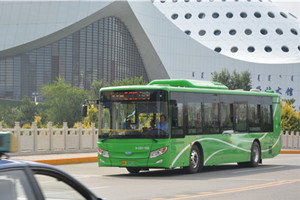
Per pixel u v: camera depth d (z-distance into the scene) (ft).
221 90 67.15
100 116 59.11
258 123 74.90
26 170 14.30
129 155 57.11
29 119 236.84
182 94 59.67
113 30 271.28
